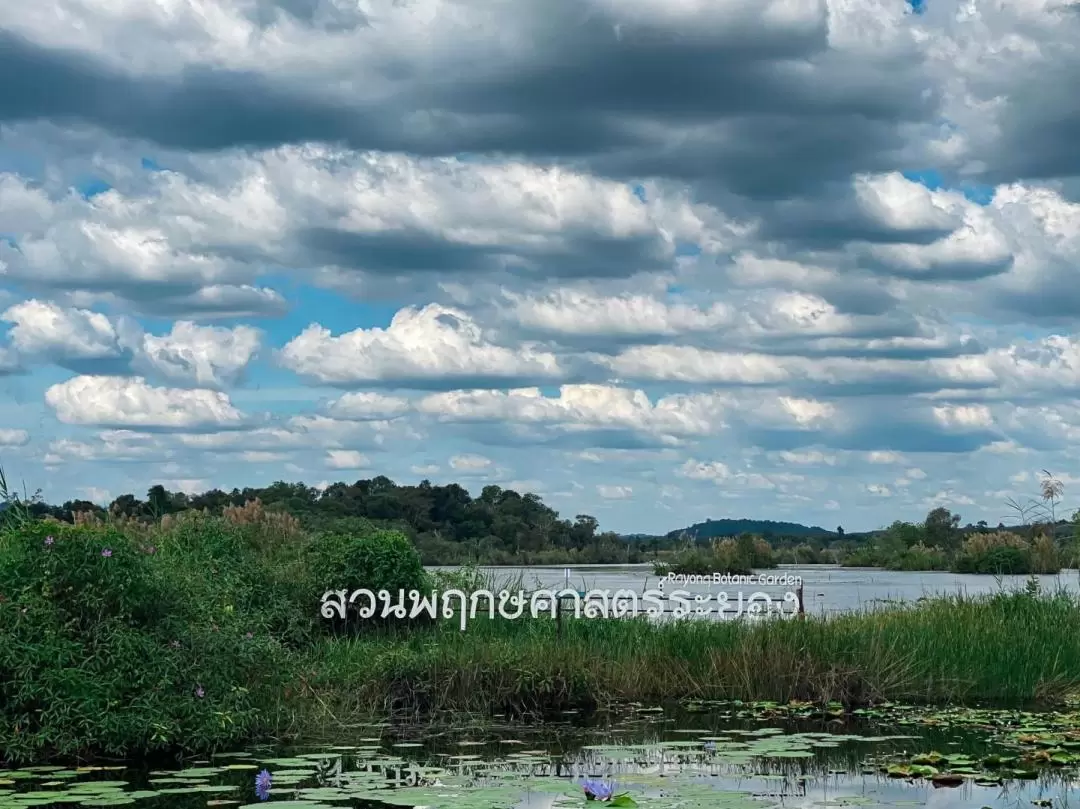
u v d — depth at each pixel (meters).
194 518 16.45
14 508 13.24
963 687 14.20
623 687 13.84
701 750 10.58
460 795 8.40
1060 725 11.85
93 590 10.66
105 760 10.04
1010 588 19.67
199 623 11.55
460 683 13.08
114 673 10.25
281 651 12.27
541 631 15.62
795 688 13.82
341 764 9.95
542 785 8.69
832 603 23.19
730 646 14.49
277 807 7.97
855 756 10.26
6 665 9.84
